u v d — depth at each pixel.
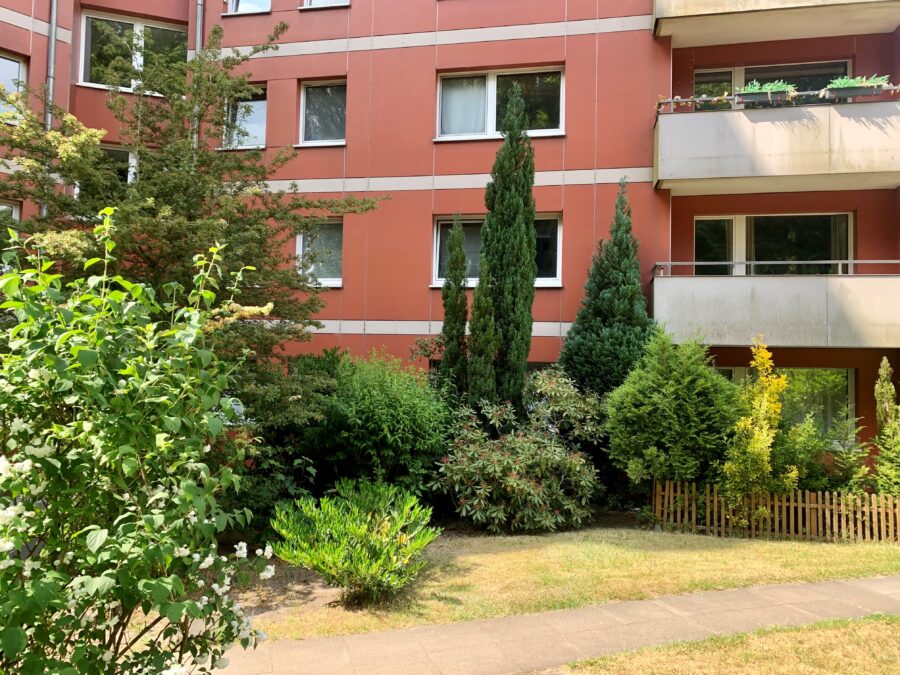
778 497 7.95
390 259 11.93
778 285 9.79
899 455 7.95
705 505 8.20
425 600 5.38
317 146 12.34
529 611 5.14
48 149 6.77
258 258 7.19
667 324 9.89
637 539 7.64
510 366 9.27
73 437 2.26
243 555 2.86
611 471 9.80
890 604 5.24
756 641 4.39
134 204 6.28
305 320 7.81
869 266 10.99
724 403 8.16
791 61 11.62
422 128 12.05
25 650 2.03
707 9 10.58
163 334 2.65
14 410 2.33
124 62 7.99
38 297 2.41
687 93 11.81
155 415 2.42
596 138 11.39
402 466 8.02
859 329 9.51
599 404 9.21
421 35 12.16
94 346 2.35
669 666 4.00
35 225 6.59
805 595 5.50
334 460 7.84
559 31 11.62
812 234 11.54
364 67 12.31
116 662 2.31
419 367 10.33
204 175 7.23
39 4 11.51
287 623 4.89
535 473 8.22
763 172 10.14
